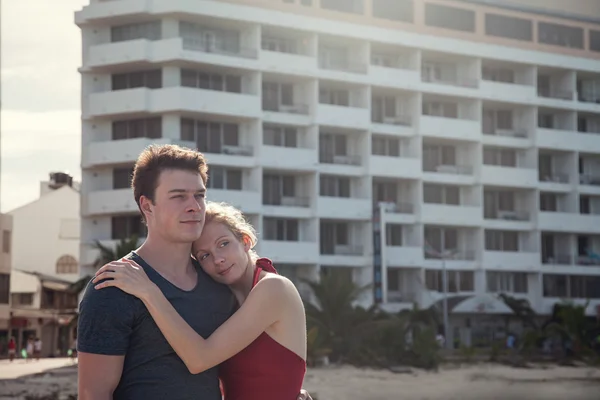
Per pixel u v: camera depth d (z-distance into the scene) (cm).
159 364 376
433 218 6194
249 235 427
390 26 6141
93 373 366
